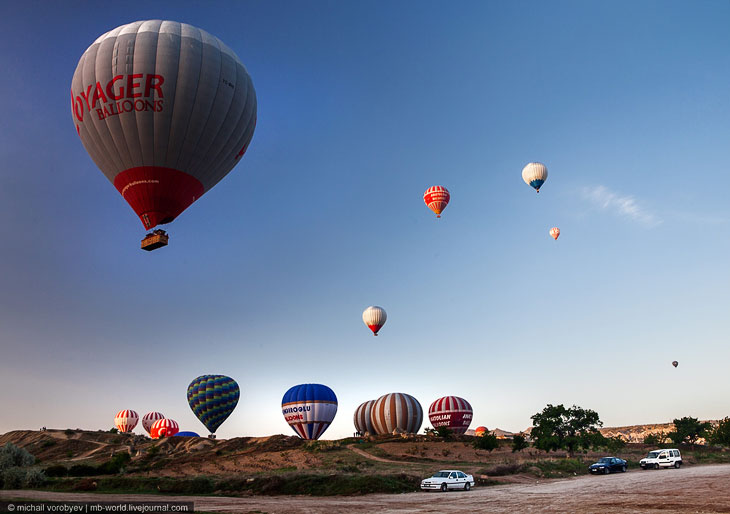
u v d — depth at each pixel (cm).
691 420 8725
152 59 3269
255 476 3666
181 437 9762
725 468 4631
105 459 7962
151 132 3278
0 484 3591
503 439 8519
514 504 2281
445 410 9794
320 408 8250
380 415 9881
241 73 3631
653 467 5019
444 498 2725
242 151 3788
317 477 3438
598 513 1844
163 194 3397
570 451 6831
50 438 9981
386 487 3278
